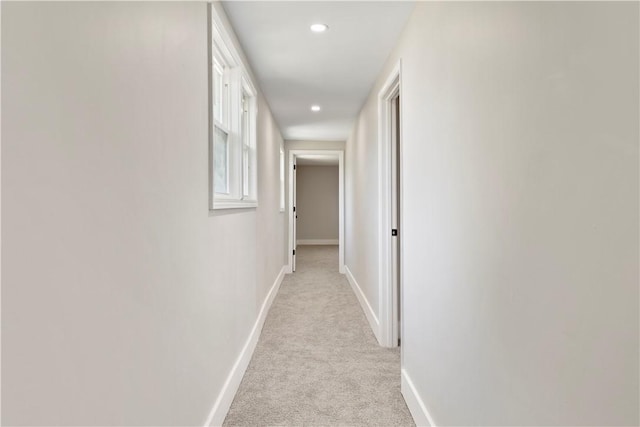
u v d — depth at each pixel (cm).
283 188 612
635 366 61
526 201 92
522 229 94
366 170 388
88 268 79
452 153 144
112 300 89
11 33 60
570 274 77
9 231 59
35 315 64
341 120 482
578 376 75
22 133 62
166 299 122
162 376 119
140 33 104
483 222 117
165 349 121
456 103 140
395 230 302
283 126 515
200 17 163
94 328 81
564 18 78
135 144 101
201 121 163
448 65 148
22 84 62
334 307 413
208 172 174
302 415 200
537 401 89
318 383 236
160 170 118
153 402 112
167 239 123
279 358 275
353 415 200
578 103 74
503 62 103
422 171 186
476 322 122
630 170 62
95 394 82
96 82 82
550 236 83
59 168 70
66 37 72
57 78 70
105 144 86
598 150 69
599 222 69
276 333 329
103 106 85
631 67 61
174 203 130
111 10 89
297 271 643
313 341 310
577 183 74
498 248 107
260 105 347
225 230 203
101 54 84
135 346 100
